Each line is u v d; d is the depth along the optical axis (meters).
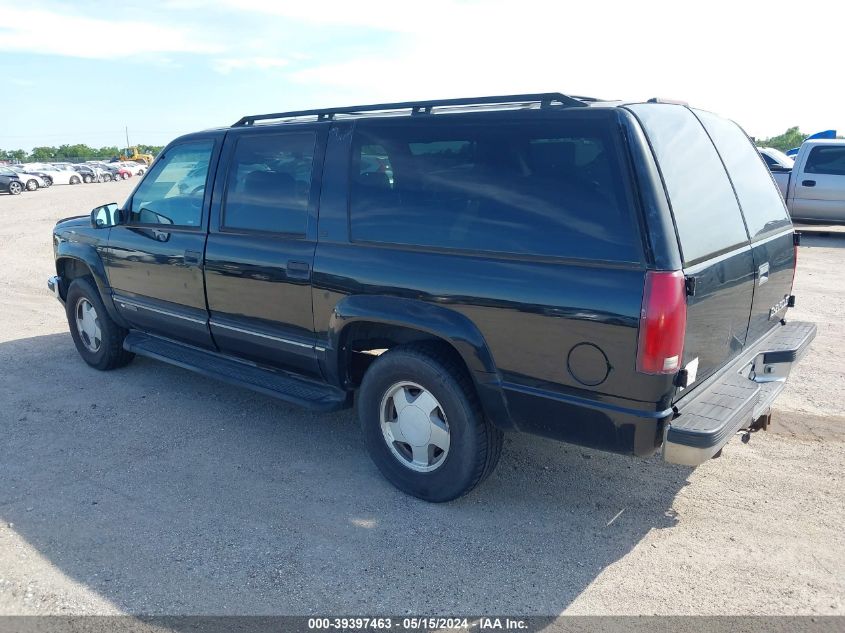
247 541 3.29
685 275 2.74
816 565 3.07
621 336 2.76
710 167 3.34
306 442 4.41
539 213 3.01
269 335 4.21
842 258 11.16
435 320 3.30
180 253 4.64
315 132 3.90
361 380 4.09
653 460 4.10
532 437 4.43
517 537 3.31
